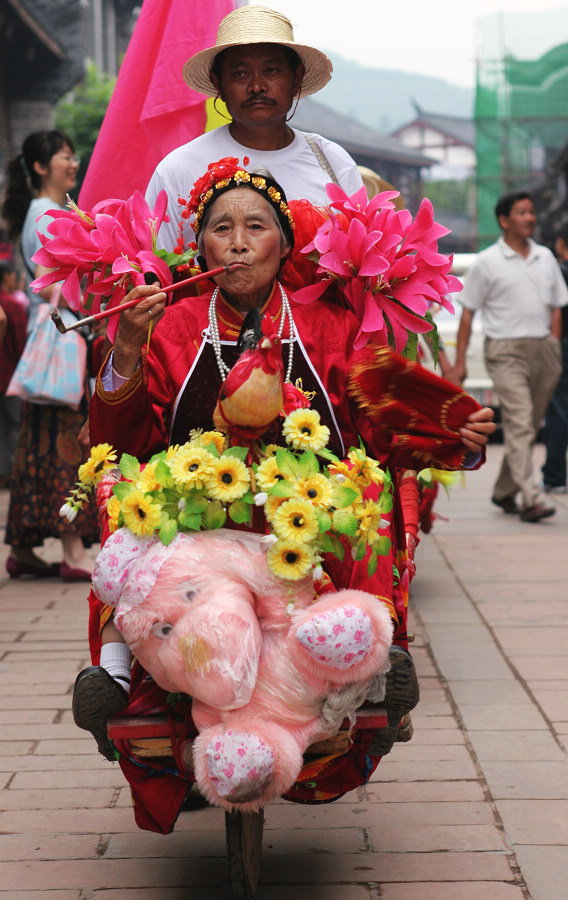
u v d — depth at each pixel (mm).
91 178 4320
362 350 2875
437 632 5363
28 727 4133
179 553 2467
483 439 2834
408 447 2922
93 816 3383
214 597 2416
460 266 14453
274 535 2459
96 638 2875
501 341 8352
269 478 2496
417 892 2867
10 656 5043
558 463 9969
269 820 3357
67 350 6141
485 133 28766
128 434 2855
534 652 5000
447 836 3191
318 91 3883
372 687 2551
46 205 6262
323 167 3807
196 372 2824
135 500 2502
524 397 8344
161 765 2689
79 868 3045
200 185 2832
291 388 2727
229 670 2365
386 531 2711
